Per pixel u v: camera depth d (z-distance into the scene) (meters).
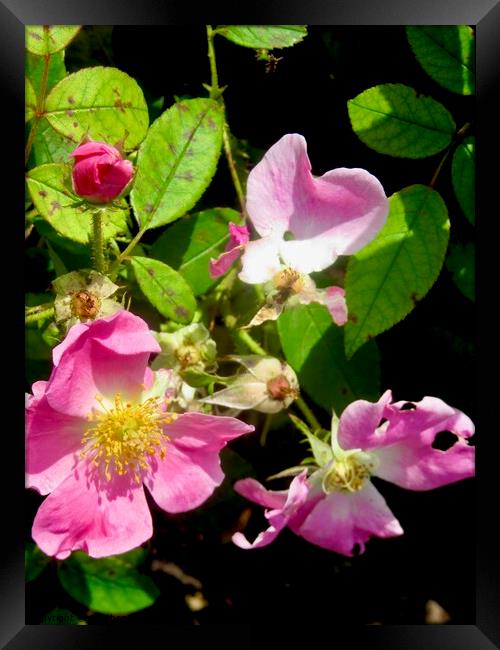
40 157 0.27
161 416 0.25
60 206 0.25
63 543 0.24
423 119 0.26
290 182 0.25
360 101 0.26
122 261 0.27
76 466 0.25
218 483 0.25
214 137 0.26
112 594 0.29
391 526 0.27
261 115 0.31
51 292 0.29
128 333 0.23
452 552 0.34
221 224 0.28
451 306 0.32
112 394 0.25
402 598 0.35
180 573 0.35
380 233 0.26
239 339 0.28
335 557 0.36
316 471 0.27
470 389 0.32
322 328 0.28
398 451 0.27
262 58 0.30
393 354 0.32
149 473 0.25
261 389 0.27
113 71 0.26
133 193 0.26
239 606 0.35
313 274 0.29
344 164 0.31
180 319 0.26
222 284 0.29
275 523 0.24
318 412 0.32
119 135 0.26
